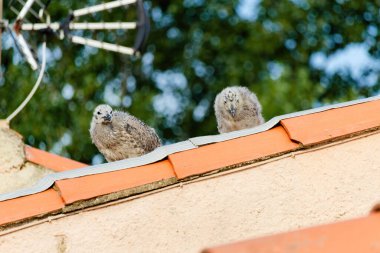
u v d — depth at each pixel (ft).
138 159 21.47
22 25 32.09
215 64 76.48
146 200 20.85
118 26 32.32
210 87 74.90
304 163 21.43
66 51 70.59
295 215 21.11
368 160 21.63
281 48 75.87
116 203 20.77
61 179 20.98
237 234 20.86
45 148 65.98
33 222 20.52
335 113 22.04
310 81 71.00
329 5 78.38
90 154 66.39
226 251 15.60
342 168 21.50
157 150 21.70
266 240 16.21
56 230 20.53
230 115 37.01
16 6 60.08
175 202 20.90
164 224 20.76
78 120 66.64
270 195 21.16
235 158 21.22
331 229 16.70
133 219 20.71
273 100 67.15
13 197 20.86
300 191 21.27
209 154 21.33
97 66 71.51
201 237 20.76
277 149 21.40
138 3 32.42
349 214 21.27
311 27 76.59
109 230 20.62
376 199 21.40
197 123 74.08
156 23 78.28
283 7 75.92
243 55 74.54
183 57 76.84
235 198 21.03
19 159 30.42
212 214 20.90
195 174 20.98
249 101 37.50
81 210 20.63
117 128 32.45
